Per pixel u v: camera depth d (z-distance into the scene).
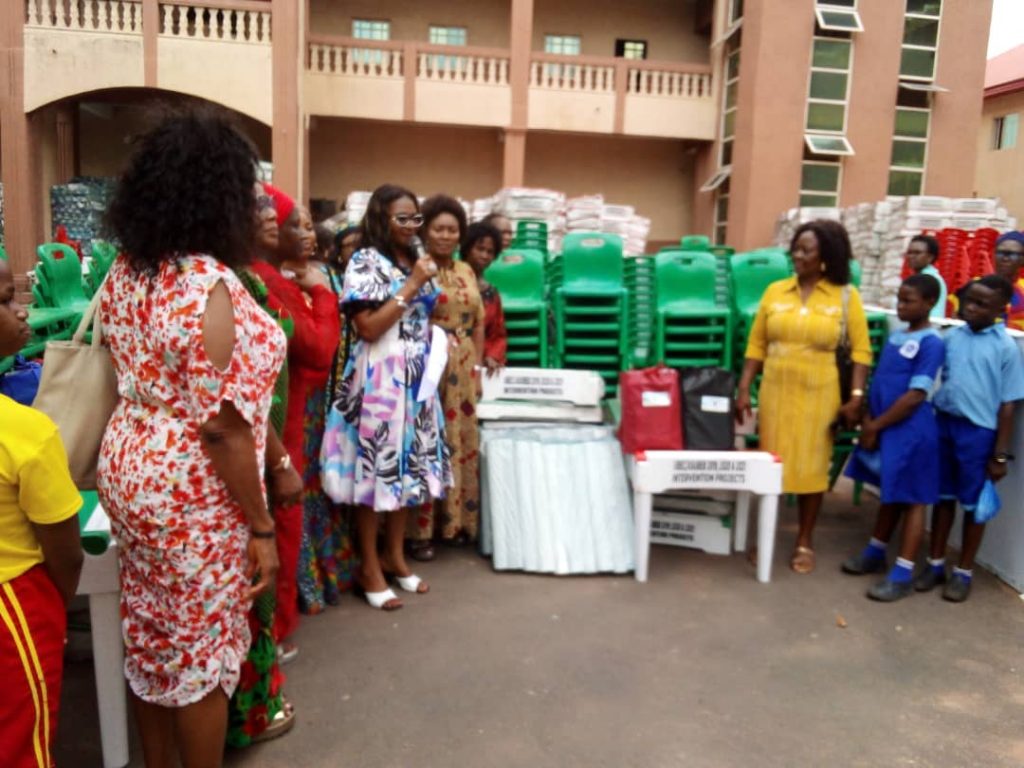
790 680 3.10
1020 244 5.24
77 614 3.17
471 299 4.18
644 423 4.07
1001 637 3.51
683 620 3.59
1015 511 4.05
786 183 15.68
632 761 2.57
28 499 1.64
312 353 2.88
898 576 3.90
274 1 13.73
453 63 16.61
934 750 2.68
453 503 4.21
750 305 5.18
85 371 2.04
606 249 5.21
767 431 4.21
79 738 2.65
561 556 4.09
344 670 3.09
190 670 1.98
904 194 16.41
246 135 1.93
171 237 1.81
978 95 16.20
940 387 3.93
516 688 2.99
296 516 2.88
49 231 14.55
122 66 13.62
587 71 17.09
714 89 17.50
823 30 15.47
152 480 1.87
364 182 18.25
